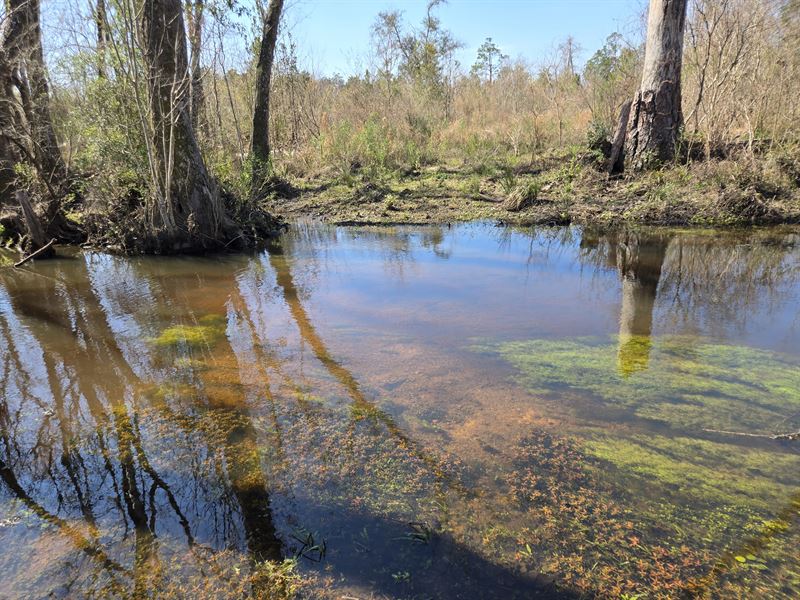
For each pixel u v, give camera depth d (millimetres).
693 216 8555
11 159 8789
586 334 4645
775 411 3299
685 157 10367
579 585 2078
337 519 2447
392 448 2973
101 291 6188
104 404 3559
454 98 19828
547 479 2697
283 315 5273
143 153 8070
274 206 11664
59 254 8078
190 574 2160
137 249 8070
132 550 2293
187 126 7879
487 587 2070
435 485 2662
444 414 3334
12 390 3783
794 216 8141
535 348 4363
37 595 2076
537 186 10141
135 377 3963
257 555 2248
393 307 5445
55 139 9000
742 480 2674
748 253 6844
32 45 8977
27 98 8547
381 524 2412
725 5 10258
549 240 8234
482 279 6391
